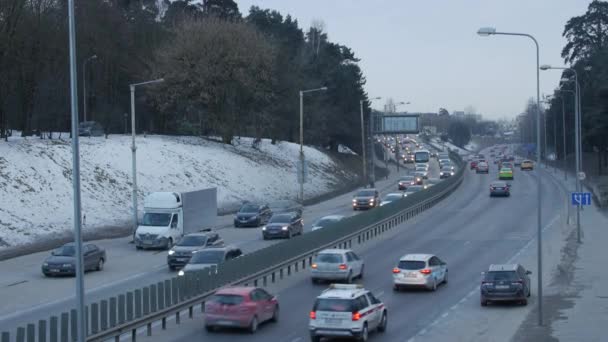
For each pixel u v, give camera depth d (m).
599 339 24.20
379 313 26.05
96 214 59.09
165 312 27.08
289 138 120.00
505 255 45.53
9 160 59.44
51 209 56.09
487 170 120.25
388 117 136.50
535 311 29.88
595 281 36.50
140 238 49.47
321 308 24.31
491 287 30.77
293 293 34.06
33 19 69.88
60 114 79.81
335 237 46.91
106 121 87.31
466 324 27.69
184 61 88.44
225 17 119.25
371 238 54.34
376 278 38.19
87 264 40.03
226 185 79.94
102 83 86.25
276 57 100.94
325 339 25.16
